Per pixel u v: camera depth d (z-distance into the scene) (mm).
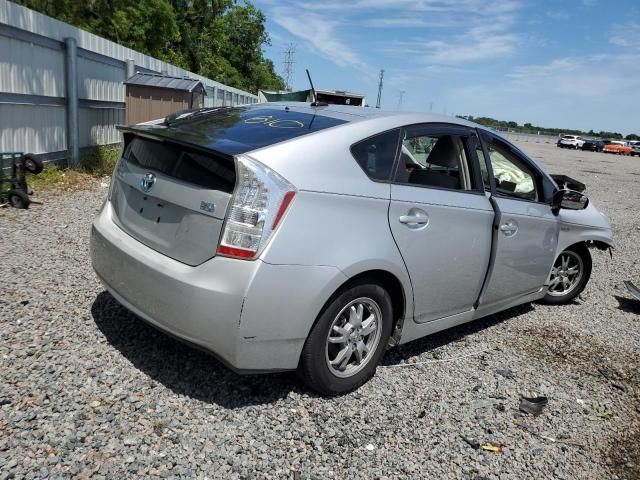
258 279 2734
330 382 3225
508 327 4910
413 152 3625
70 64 8984
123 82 10789
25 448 2520
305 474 2641
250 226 2744
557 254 5121
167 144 3178
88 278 4590
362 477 2686
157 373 3281
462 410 3410
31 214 6367
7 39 7363
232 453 2699
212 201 2818
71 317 3836
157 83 10430
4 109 7457
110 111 11367
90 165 9539
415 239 3449
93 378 3137
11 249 5074
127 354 3443
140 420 2830
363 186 3193
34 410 2785
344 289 3102
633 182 21656
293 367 3029
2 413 2730
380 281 3373
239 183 2764
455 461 2916
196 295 2766
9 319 3691
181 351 3562
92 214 6730
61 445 2572
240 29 52000
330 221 2982
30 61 7953
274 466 2660
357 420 3133
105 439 2656
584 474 2969
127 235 3297
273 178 2809
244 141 3043
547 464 3012
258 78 56031
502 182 4402
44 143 8547
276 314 2822
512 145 4547
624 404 3762
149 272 2961
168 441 2713
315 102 4004
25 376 3062
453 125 3977
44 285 4328
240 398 3160
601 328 5141
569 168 26656
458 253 3807
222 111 3922
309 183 2936
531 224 4555
